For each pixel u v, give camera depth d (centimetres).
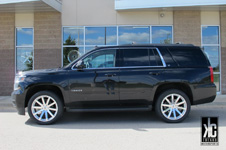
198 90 579
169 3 977
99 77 572
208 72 587
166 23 1066
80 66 571
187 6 978
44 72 578
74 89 569
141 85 573
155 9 1032
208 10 1055
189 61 589
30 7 979
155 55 590
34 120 580
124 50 593
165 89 603
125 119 648
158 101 583
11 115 712
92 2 1069
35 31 1068
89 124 595
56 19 1066
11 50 1073
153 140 459
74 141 456
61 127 565
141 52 592
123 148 414
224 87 1062
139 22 1068
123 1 1016
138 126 570
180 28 1065
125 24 1069
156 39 1077
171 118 589
